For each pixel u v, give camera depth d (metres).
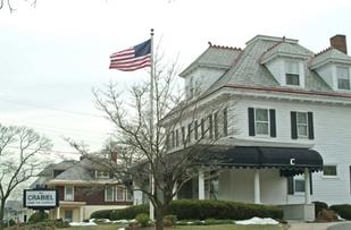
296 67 37.44
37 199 28.30
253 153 31.70
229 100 33.59
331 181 37.31
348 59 39.00
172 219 26.06
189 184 35.47
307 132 36.81
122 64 27.83
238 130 31.92
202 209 29.16
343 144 38.06
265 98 35.59
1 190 61.78
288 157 32.31
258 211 30.12
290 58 37.12
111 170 21.00
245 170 34.53
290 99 36.25
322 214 32.31
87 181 47.88
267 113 35.59
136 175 20.73
